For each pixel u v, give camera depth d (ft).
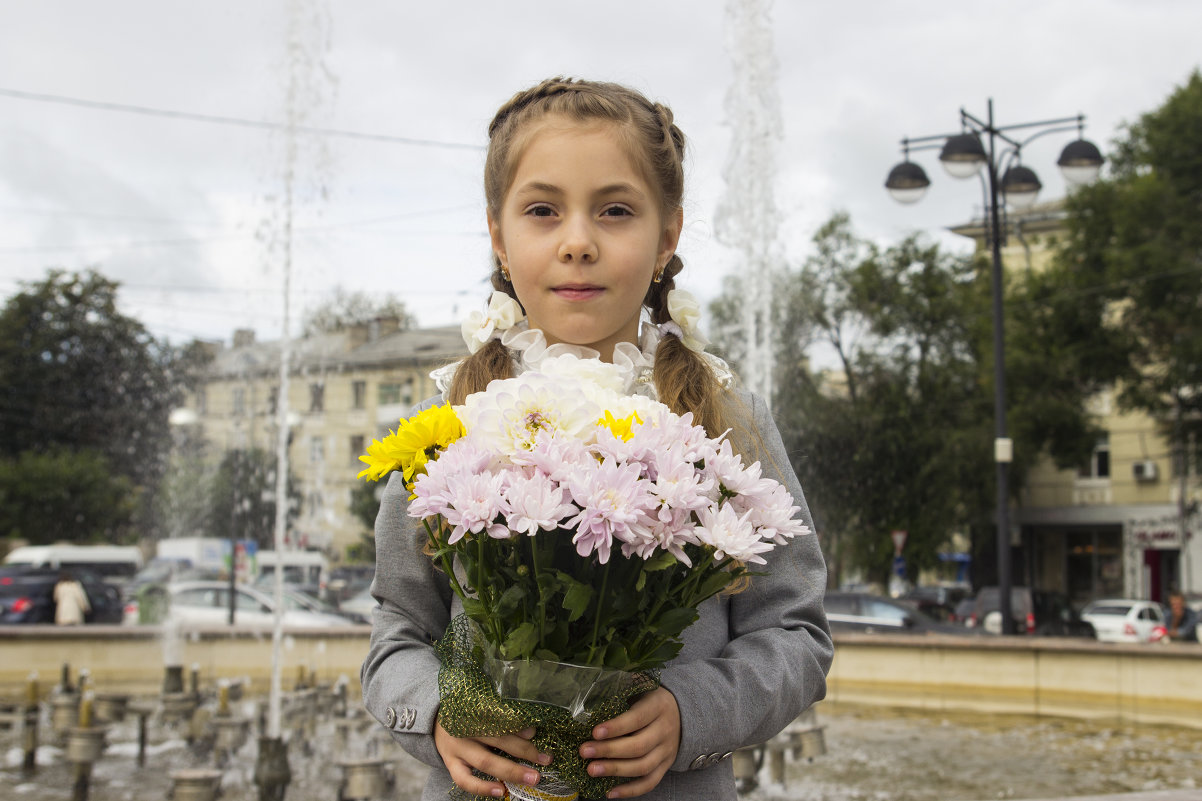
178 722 23.65
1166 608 84.17
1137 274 75.56
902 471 86.12
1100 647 28.45
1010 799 18.80
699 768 4.33
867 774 21.12
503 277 5.51
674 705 4.14
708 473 3.94
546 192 4.72
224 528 92.07
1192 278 73.56
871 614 44.98
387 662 4.74
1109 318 81.92
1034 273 86.33
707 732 4.18
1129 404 80.69
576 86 4.98
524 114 4.91
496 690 3.99
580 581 3.89
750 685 4.37
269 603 47.32
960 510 90.53
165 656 33.22
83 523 112.57
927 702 30.66
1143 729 26.78
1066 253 83.20
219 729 22.08
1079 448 86.07
